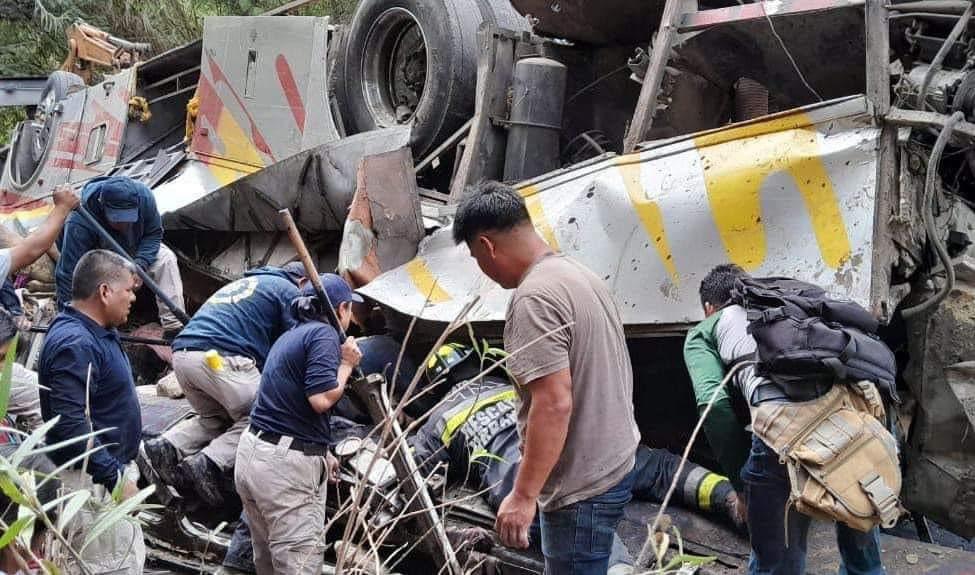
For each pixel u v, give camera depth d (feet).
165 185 22.24
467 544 12.49
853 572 11.37
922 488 13.56
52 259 22.17
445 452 13.85
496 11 20.11
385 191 16.66
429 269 16.30
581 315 9.62
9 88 32.89
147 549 15.75
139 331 23.41
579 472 9.72
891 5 14.39
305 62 20.57
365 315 16.97
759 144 13.35
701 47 15.87
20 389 14.33
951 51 14.51
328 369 12.30
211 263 21.88
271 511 12.48
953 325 13.33
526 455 9.43
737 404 11.74
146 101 26.50
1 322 11.35
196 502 15.60
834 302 10.94
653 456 13.75
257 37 21.38
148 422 16.99
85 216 14.53
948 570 12.10
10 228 27.53
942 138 12.40
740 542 12.76
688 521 13.16
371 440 14.44
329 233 19.80
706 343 11.76
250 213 19.99
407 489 12.21
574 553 9.82
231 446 15.02
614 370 9.85
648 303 13.70
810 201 12.78
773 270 12.81
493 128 18.29
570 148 19.43
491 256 10.02
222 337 14.97
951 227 14.42
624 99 19.30
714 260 13.33
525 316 9.45
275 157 21.06
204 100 22.43
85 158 26.63
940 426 13.41
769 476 10.84
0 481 5.63
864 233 12.32
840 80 15.64
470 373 15.19
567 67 19.31
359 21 21.12
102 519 5.91
